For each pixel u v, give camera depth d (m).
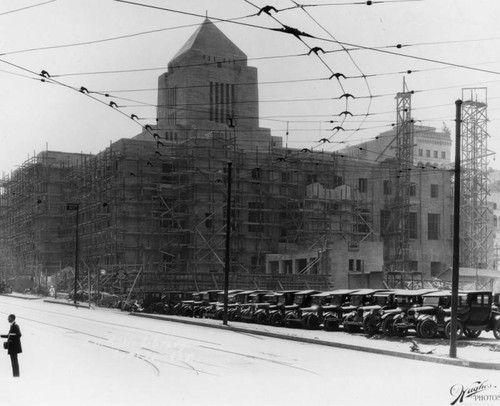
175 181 72.94
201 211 71.31
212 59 98.69
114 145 74.06
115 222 69.12
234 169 74.25
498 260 95.00
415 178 86.94
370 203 80.75
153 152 71.94
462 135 86.19
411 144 81.88
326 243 69.38
